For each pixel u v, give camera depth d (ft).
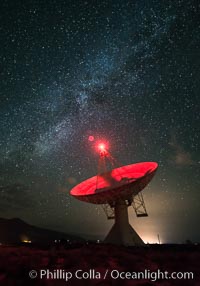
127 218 120.26
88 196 116.26
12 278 38.47
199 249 88.22
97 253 68.95
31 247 101.35
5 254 64.34
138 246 107.24
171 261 56.44
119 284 38.11
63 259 55.88
